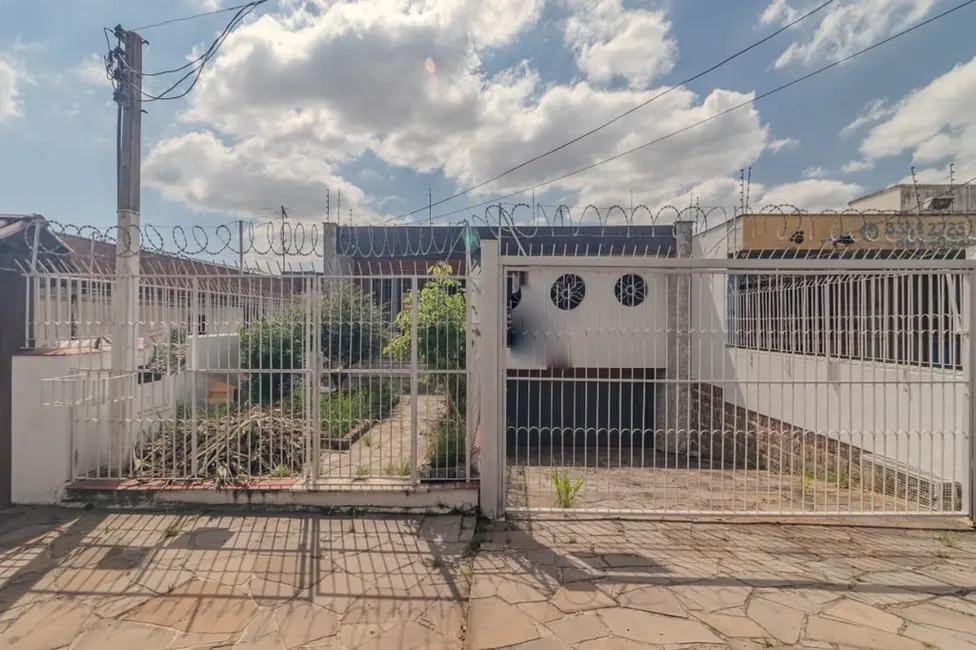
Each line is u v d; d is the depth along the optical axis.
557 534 4.17
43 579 3.37
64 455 4.65
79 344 4.90
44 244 5.19
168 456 5.33
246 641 2.75
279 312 6.15
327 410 5.68
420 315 5.29
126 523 4.26
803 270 4.43
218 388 6.62
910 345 4.77
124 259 5.22
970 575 3.51
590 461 8.55
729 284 9.17
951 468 4.85
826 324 6.36
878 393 5.90
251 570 3.51
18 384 4.65
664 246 9.86
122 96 5.37
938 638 2.79
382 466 5.29
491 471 4.47
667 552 3.85
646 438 9.83
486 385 4.45
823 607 3.10
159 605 3.08
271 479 4.77
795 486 6.45
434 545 3.92
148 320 5.53
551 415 4.95
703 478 7.10
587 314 8.88
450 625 2.93
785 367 7.55
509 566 3.60
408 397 5.34
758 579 3.44
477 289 4.96
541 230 9.48
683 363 9.81
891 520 4.50
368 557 3.71
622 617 2.98
